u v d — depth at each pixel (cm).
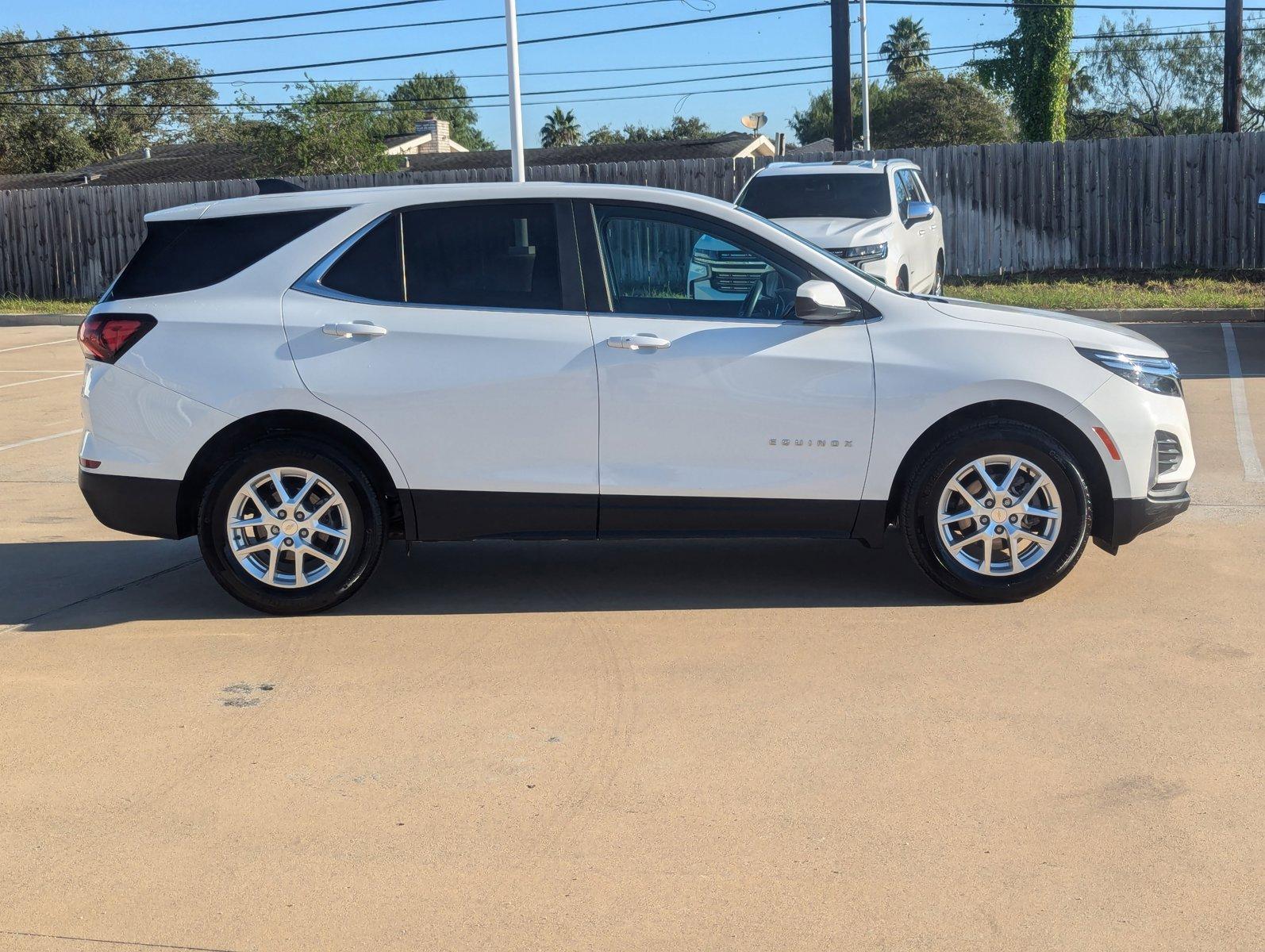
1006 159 2006
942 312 552
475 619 550
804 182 1377
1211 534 654
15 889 327
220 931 305
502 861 336
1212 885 315
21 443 1018
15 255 2462
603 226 551
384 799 375
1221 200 1925
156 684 477
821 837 345
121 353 546
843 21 2141
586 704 446
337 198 560
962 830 347
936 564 545
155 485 547
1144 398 541
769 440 540
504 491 544
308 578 553
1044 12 2689
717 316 547
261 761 404
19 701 460
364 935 302
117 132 6531
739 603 562
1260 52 4531
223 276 553
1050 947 290
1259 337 1409
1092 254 2000
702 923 304
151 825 361
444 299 548
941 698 443
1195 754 391
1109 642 496
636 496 543
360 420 540
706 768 391
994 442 533
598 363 536
